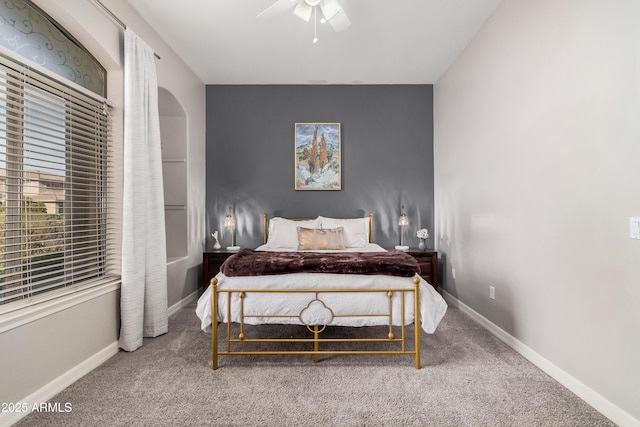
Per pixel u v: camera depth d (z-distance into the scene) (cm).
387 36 304
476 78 302
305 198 424
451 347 242
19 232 181
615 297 156
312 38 308
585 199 174
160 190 268
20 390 161
